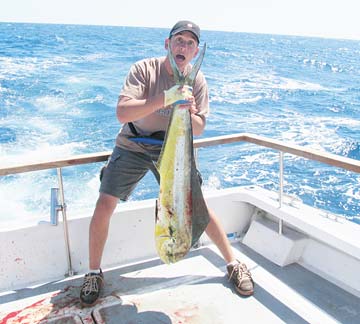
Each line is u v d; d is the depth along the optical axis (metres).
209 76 30.16
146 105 2.26
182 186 2.20
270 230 3.17
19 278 2.81
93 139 12.70
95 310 2.49
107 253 3.03
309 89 27.50
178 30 2.43
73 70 27.08
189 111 2.14
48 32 74.44
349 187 8.88
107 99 18.61
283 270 2.93
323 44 117.38
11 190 8.56
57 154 11.14
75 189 8.63
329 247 2.86
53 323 2.39
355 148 13.12
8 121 14.48
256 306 2.51
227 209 3.38
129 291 2.70
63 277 2.91
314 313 2.44
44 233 2.83
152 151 2.65
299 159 10.92
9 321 2.41
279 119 17.45
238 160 10.91
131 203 3.15
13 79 22.34
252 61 43.34
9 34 59.97
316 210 3.01
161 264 3.03
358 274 2.67
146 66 2.56
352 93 26.70
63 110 16.44
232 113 18.38
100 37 64.69
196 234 2.37
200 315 2.43
